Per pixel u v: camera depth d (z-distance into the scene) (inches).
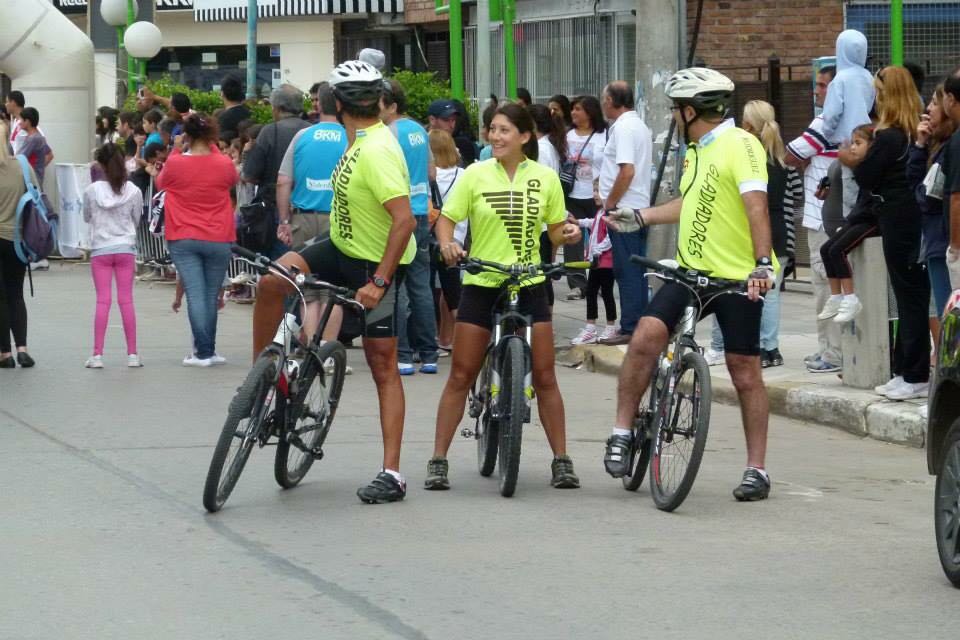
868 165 919.0
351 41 2738.7
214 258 1189.1
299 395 726.5
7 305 1172.5
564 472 764.0
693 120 725.3
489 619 533.3
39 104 2236.7
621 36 1940.2
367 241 716.7
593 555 623.8
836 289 984.9
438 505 721.6
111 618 533.6
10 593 564.1
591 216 1348.4
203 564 607.2
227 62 3016.7
